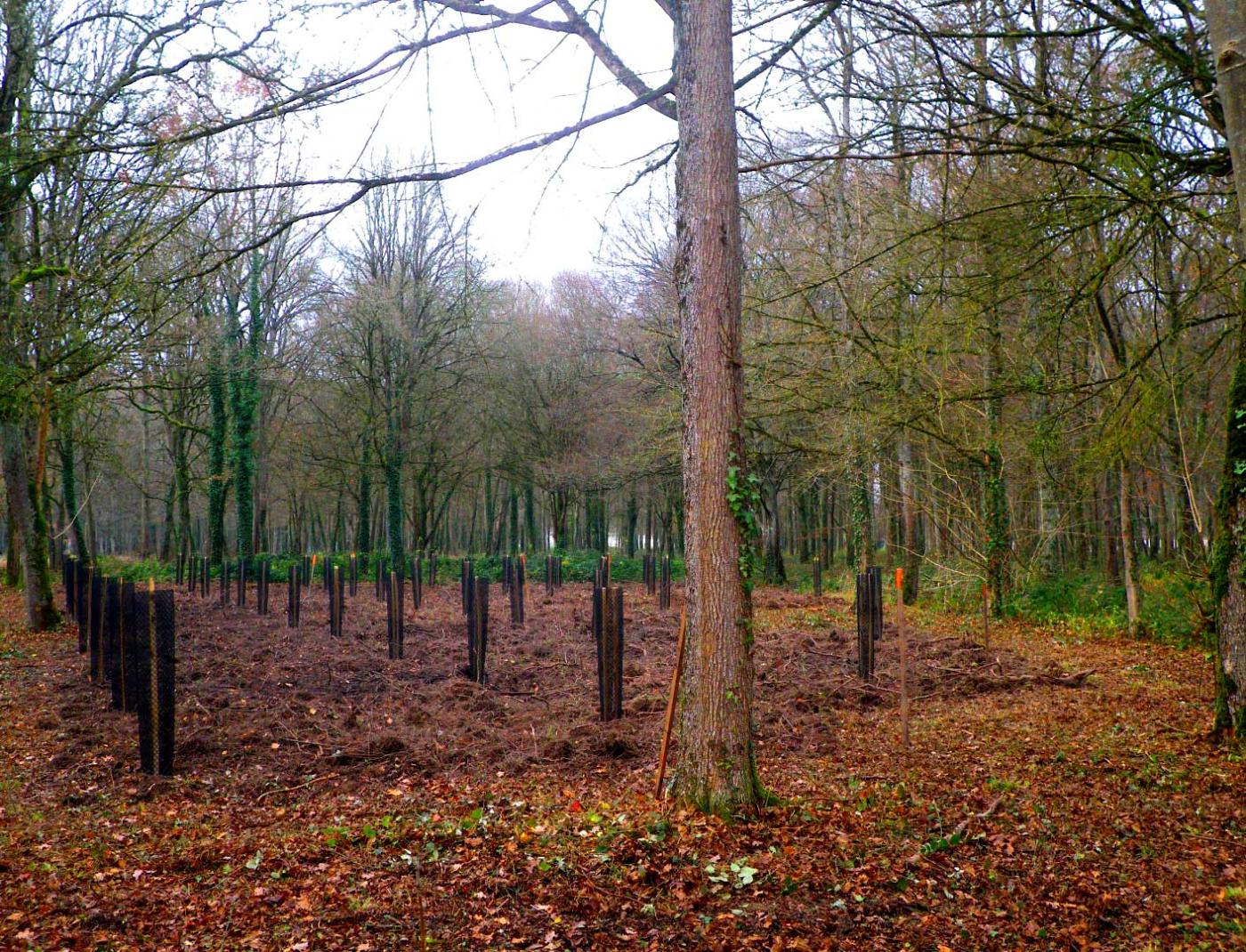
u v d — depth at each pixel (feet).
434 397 99.71
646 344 72.33
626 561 102.12
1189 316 35.09
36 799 21.75
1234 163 12.87
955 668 39.47
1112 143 24.71
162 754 23.77
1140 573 56.18
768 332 47.75
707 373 18.49
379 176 19.39
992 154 23.75
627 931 13.76
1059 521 64.28
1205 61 24.31
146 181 20.93
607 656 29.32
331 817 20.20
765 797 19.03
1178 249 43.14
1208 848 17.48
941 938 13.99
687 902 14.69
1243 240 12.92
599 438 101.14
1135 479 55.01
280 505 154.81
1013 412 51.65
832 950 13.46
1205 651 43.60
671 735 27.22
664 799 19.43
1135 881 16.03
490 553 133.90
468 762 25.22
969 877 16.15
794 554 124.16
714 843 16.93
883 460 60.08
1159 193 25.82
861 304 41.14
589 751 25.91
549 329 105.81
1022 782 22.06
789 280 43.37
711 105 18.56
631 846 16.62
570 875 15.53
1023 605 57.52
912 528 67.56
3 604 69.87
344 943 13.14
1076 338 42.86
